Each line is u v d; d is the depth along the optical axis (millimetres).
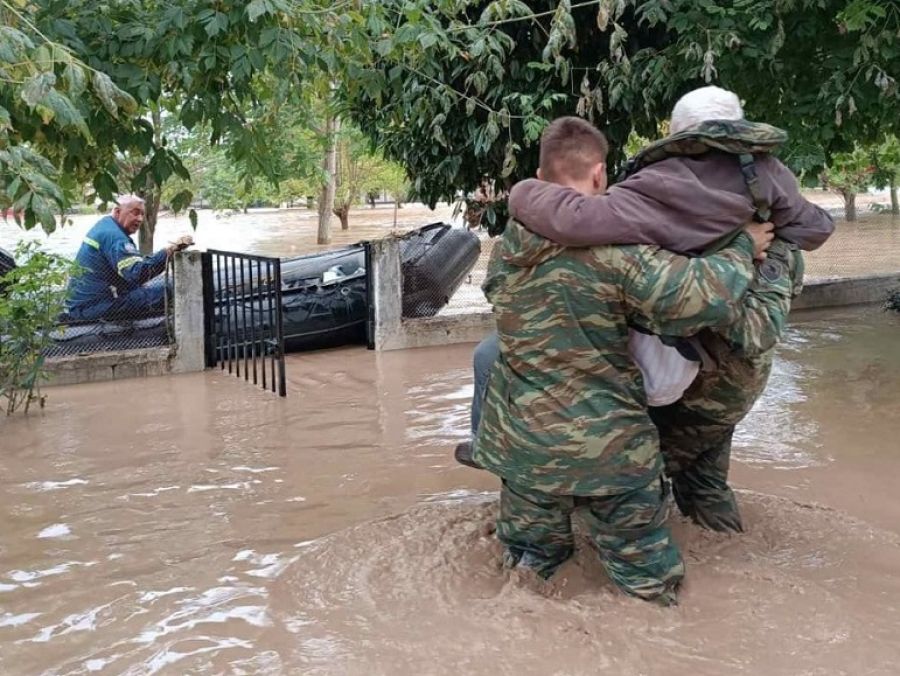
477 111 8641
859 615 3168
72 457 5480
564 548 3439
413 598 3367
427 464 5227
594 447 3045
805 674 2809
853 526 3992
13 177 3674
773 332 3025
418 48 6855
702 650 2943
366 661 2965
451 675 2859
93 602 3535
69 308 7586
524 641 3020
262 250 18234
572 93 8312
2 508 4625
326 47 6023
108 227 7641
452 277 9258
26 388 6473
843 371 7379
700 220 2932
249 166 6074
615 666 2867
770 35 6781
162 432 6000
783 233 3168
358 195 24422
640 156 3129
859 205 24281
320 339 8781
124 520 4441
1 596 3605
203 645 3146
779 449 5371
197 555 3980
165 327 7848
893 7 6168
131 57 5473
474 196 10633
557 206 2945
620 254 2941
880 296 10953
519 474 3168
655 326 2959
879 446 5406
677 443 3678
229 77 6184
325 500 4664
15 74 4082
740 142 2941
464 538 3865
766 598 3242
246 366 7434
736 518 3867
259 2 5082
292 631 3203
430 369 7898
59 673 3008
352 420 6246
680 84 7449
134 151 5535
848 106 6535
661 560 3215
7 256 7562
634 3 7465
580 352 3033
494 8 6883
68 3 5270
